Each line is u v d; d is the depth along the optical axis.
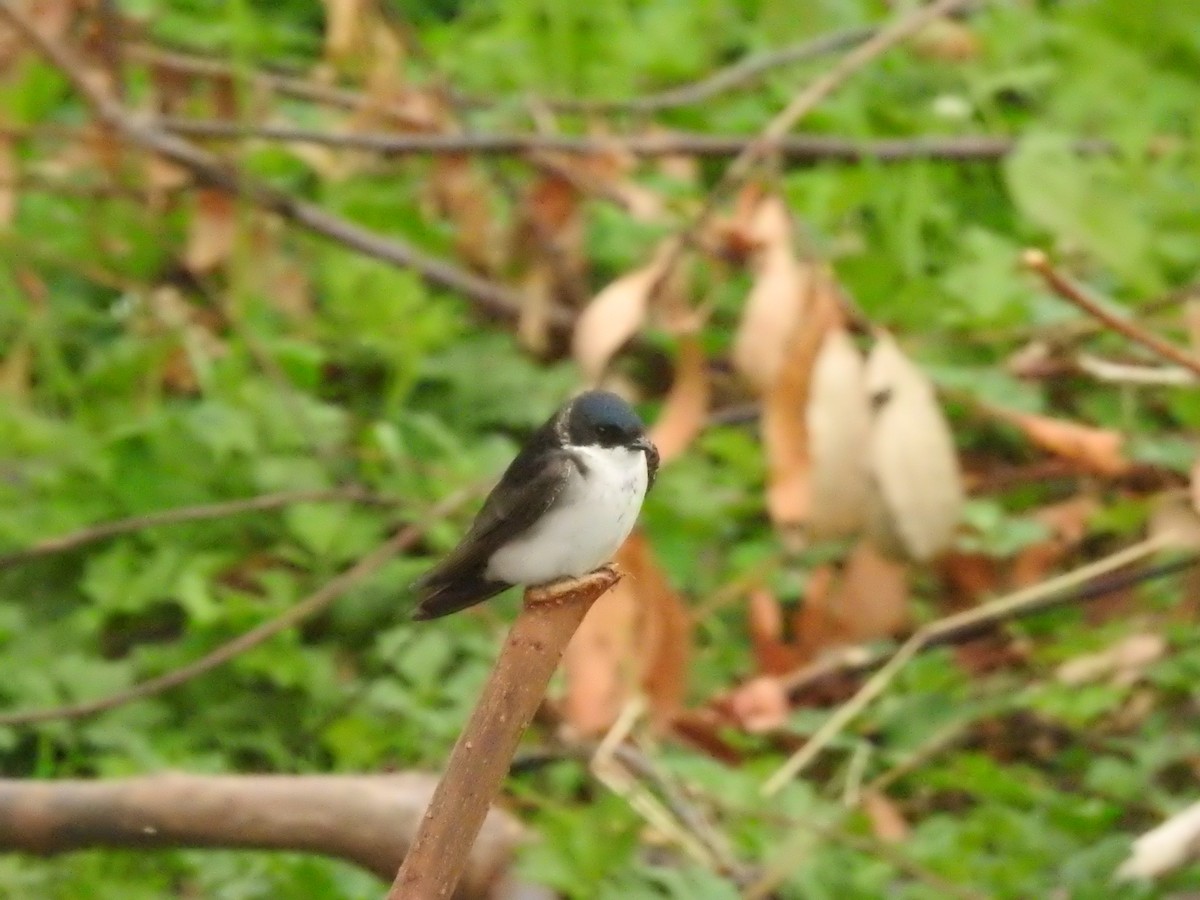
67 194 12.11
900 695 10.07
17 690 9.55
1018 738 10.14
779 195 9.99
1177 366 10.98
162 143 11.32
